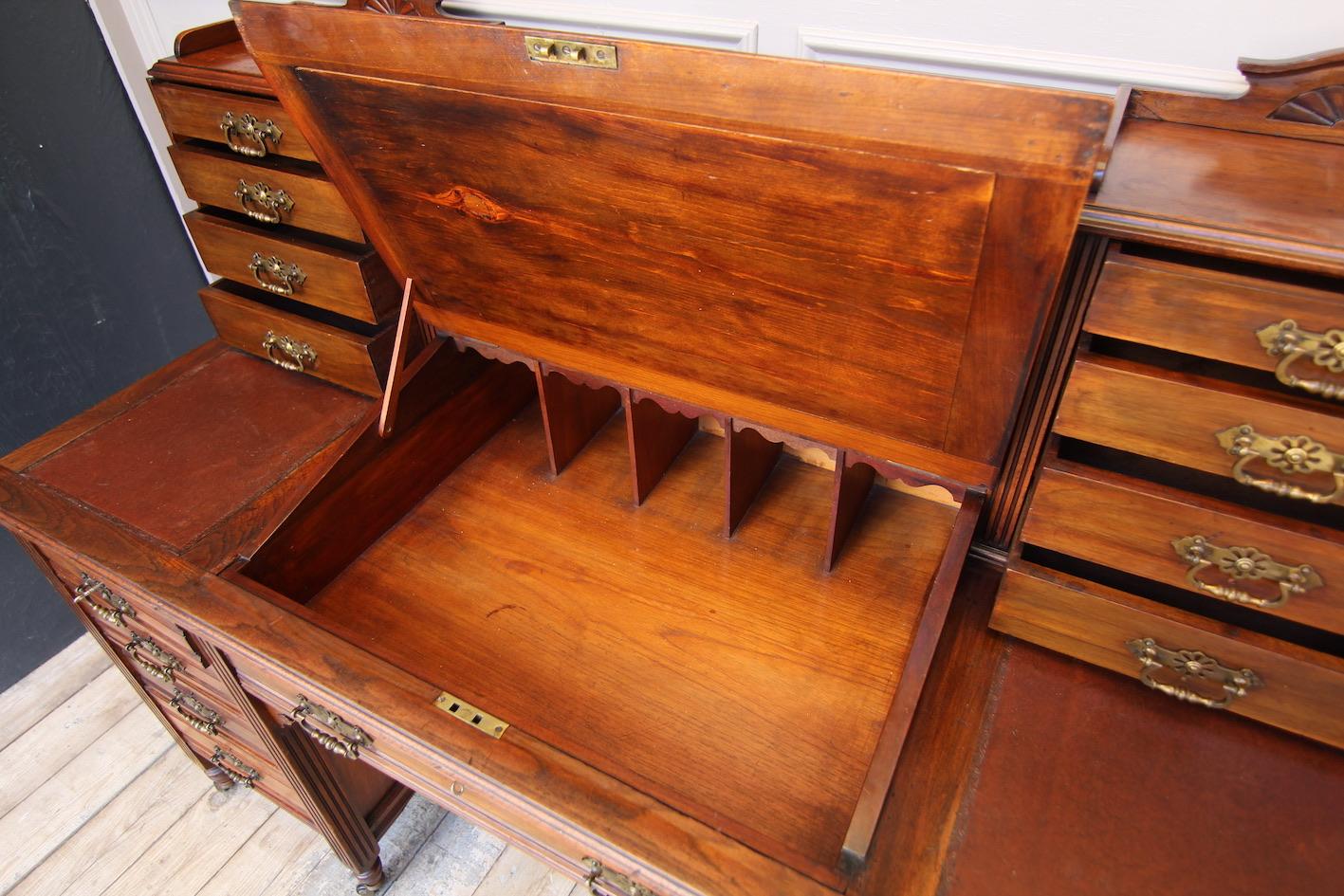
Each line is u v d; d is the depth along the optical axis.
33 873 1.45
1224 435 0.66
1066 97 0.53
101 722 1.67
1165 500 0.71
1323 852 0.72
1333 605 0.69
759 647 0.98
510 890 1.44
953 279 0.67
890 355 0.77
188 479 1.11
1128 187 0.69
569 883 1.45
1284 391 0.66
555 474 1.22
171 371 1.30
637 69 0.65
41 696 1.71
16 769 1.59
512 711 0.85
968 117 0.56
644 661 0.97
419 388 1.12
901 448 0.87
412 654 0.99
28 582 1.67
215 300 1.27
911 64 1.00
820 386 0.85
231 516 1.05
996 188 0.59
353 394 1.25
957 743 0.80
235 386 1.28
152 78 1.12
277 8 0.76
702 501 1.17
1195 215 0.64
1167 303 0.63
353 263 1.08
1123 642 0.81
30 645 1.73
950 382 0.76
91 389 1.65
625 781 0.76
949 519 1.10
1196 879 0.71
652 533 1.12
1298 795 0.76
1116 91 0.90
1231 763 0.78
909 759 0.79
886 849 0.72
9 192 1.42
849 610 1.01
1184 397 0.66
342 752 1.01
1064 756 0.79
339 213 1.06
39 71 1.40
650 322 0.89
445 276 1.01
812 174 0.65
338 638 0.90
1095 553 0.78
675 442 1.21
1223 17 0.82
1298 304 0.59
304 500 1.02
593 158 0.74
